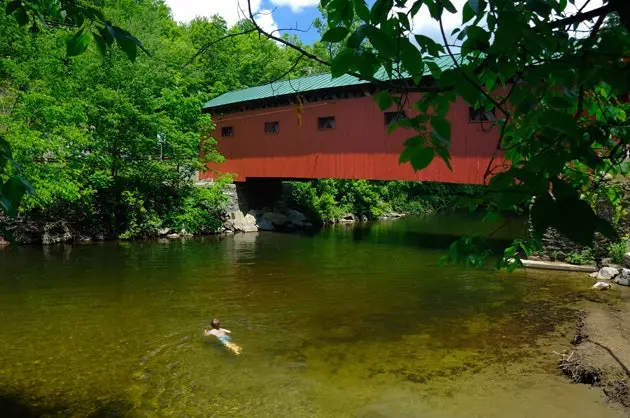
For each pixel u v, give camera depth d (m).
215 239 21.16
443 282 13.20
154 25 29.88
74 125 17.00
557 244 14.88
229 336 9.05
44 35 17.48
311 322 9.91
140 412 6.34
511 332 9.23
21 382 7.16
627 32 1.31
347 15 1.48
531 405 6.44
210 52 31.00
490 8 1.34
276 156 22.70
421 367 7.71
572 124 1.21
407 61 1.36
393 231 25.12
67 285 12.57
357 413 6.31
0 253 16.23
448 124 1.57
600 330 8.74
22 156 14.94
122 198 20.53
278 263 15.88
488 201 1.65
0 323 9.66
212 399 6.69
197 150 23.73
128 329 9.41
